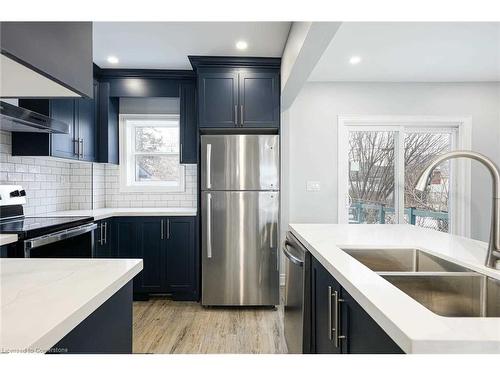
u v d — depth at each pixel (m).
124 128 3.96
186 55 3.16
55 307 0.73
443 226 4.21
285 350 2.31
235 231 3.14
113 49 3.01
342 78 3.93
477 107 4.08
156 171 4.09
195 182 4.02
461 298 1.13
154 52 3.09
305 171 4.04
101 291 0.84
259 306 3.23
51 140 2.72
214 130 3.38
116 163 3.81
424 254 1.52
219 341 2.45
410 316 0.72
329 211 4.06
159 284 3.34
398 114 4.07
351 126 4.14
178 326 2.74
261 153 3.13
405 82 4.07
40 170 3.10
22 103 2.63
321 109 4.05
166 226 3.34
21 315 0.68
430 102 4.07
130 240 3.32
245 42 2.87
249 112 3.26
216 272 3.14
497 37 2.82
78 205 3.65
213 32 2.68
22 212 2.63
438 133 4.21
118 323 1.03
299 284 1.81
